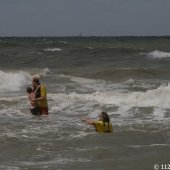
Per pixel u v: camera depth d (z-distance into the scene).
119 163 12.48
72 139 15.49
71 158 13.05
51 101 24.14
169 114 20.52
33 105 20.62
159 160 12.73
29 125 18.08
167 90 24.05
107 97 24.58
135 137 15.77
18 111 21.47
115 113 20.98
